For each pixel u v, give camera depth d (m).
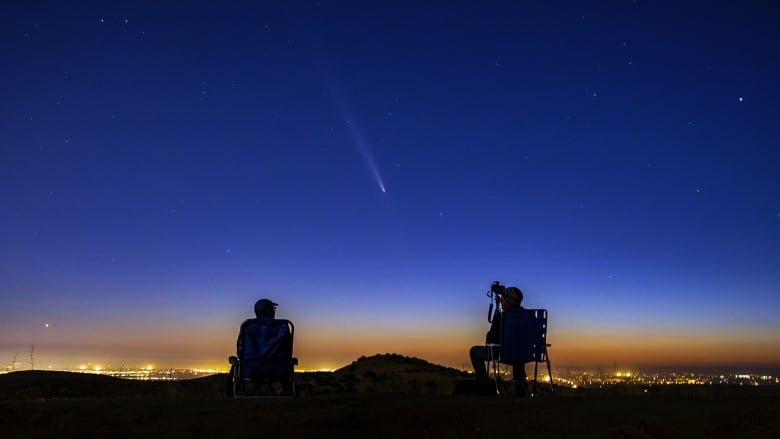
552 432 6.14
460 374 15.24
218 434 6.04
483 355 9.64
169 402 7.73
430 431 6.18
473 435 6.07
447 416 6.59
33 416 6.76
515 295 9.60
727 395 8.49
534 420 6.50
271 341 9.15
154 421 6.55
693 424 6.48
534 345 9.39
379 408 6.86
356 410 6.73
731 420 6.60
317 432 6.07
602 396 8.27
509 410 6.89
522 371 9.55
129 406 7.41
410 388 12.45
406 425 6.32
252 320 9.20
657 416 6.73
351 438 5.99
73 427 6.30
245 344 9.16
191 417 6.66
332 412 6.64
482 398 7.89
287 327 9.30
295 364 9.33
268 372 9.16
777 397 8.06
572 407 7.09
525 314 9.40
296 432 6.07
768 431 6.28
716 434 6.21
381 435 6.08
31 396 12.20
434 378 14.27
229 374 9.28
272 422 6.38
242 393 9.12
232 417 6.63
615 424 6.42
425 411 6.71
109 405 7.48
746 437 6.13
